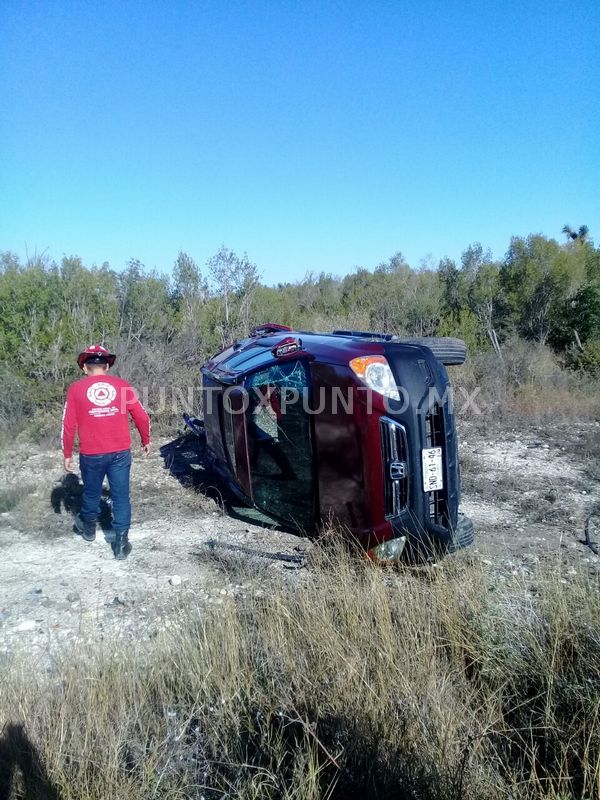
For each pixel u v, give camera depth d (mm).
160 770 2666
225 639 3354
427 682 3105
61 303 10789
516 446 9305
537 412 10945
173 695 3141
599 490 7180
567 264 18047
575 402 11672
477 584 3795
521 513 6375
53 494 6555
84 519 5422
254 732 2857
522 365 13289
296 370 5102
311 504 5062
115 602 4379
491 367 12914
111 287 11930
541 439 9742
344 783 2598
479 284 19250
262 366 5465
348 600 3725
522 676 3225
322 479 4883
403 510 4586
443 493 4711
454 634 3461
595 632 3279
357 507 4695
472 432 10102
